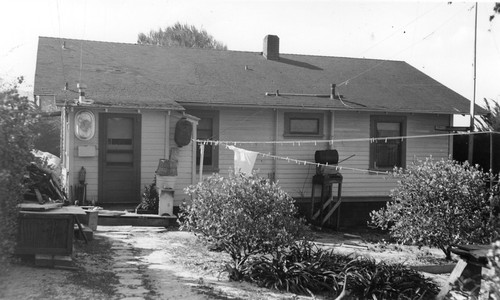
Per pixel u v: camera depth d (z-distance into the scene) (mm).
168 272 9164
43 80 15555
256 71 20250
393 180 19422
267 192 9633
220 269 9688
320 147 18562
